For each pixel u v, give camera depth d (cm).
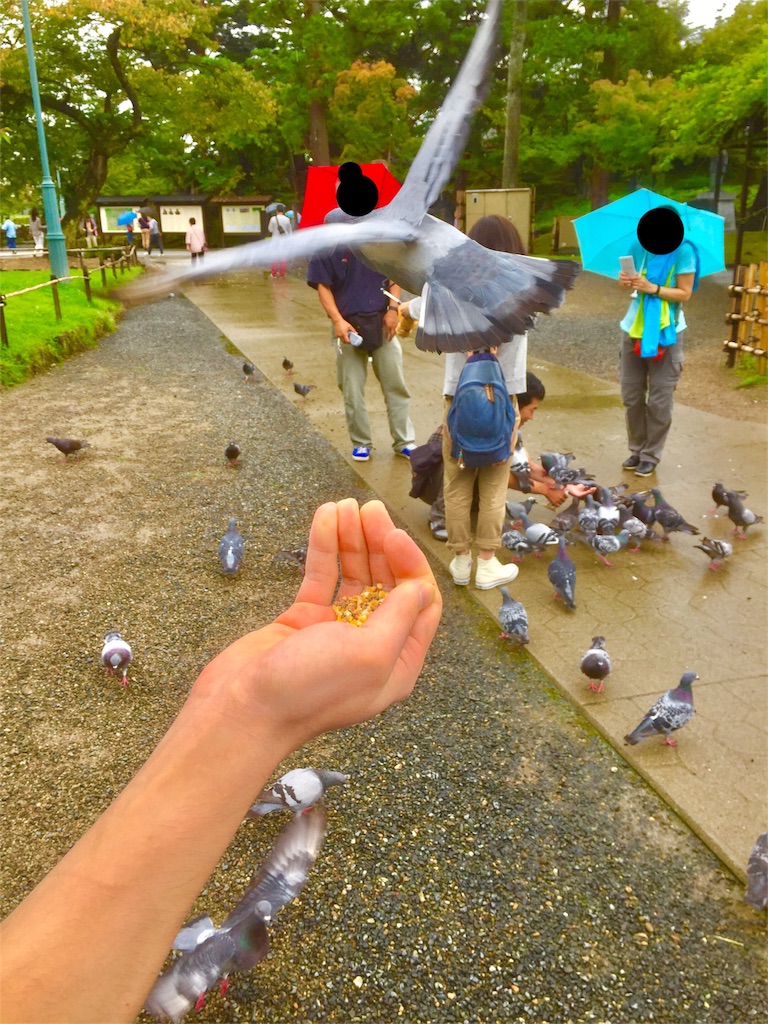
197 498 714
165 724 414
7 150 3166
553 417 931
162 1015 246
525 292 109
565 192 4241
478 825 344
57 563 590
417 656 96
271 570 581
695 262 675
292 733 79
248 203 4103
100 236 3972
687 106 2114
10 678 449
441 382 1104
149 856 72
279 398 1048
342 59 3350
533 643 480
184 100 2828
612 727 402
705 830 337
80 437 887
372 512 119
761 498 680
